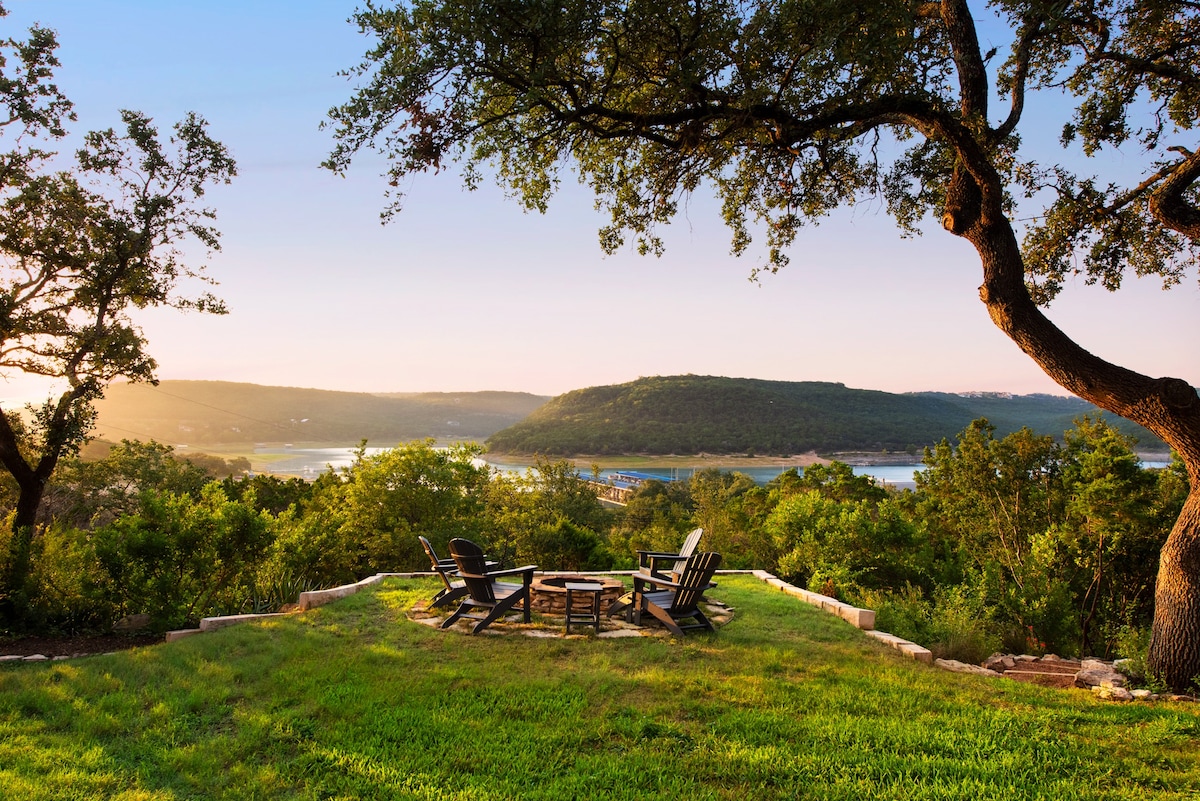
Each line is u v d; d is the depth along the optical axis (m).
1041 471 14.83
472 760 3.63
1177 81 8.27
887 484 27.28
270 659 5.36
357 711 4.29
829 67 6.39
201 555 7.98
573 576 9.04
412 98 6.27
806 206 9.91
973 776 3.53
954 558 13.94
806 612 7.84
